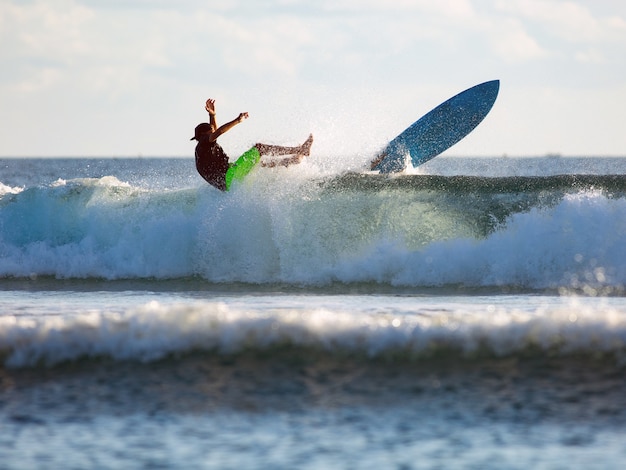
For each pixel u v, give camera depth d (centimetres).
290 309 3409
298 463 1736
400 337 2397
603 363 2302
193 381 2234
